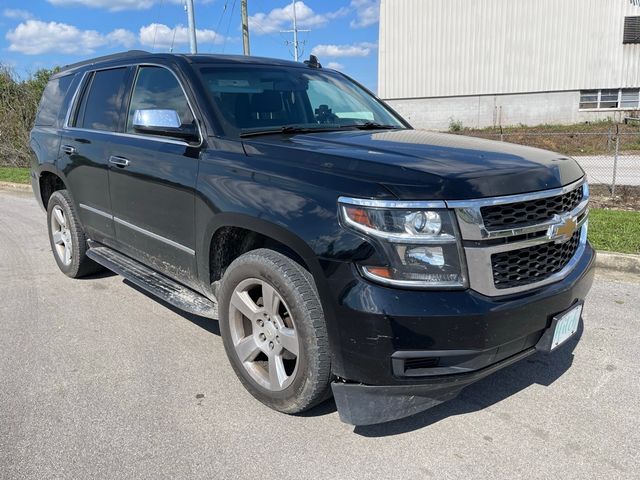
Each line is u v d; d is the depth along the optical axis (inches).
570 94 1219.2
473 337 96.5
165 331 165.3
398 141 128.8
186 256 141.4
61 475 100.3
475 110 1267.2
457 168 102.7
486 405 124.5
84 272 213.0
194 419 118.6
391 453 107.3
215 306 141.7
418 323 94.6
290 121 150.5
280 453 107.1
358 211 98.0
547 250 110.1
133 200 159.3
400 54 1279.5
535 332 107.6
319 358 106.7
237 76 153.3
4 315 177.8
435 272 96.3
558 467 102.9
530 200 103.7
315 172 108.8
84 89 198.7
